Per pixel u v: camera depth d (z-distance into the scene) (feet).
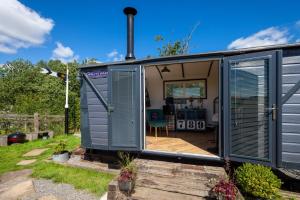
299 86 10.36
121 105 14.64
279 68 10.41
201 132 22.29
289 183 11.59
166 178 12.10
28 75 69.41
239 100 11.56
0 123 29.68
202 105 24.16
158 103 25.80
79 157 18.69
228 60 11.88
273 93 10.59
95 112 15.96
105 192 12.11
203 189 10.90
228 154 11.84
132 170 12.02
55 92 51.16
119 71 14.67
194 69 22.74
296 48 10.55
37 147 23.38
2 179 14.34
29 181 13.88
